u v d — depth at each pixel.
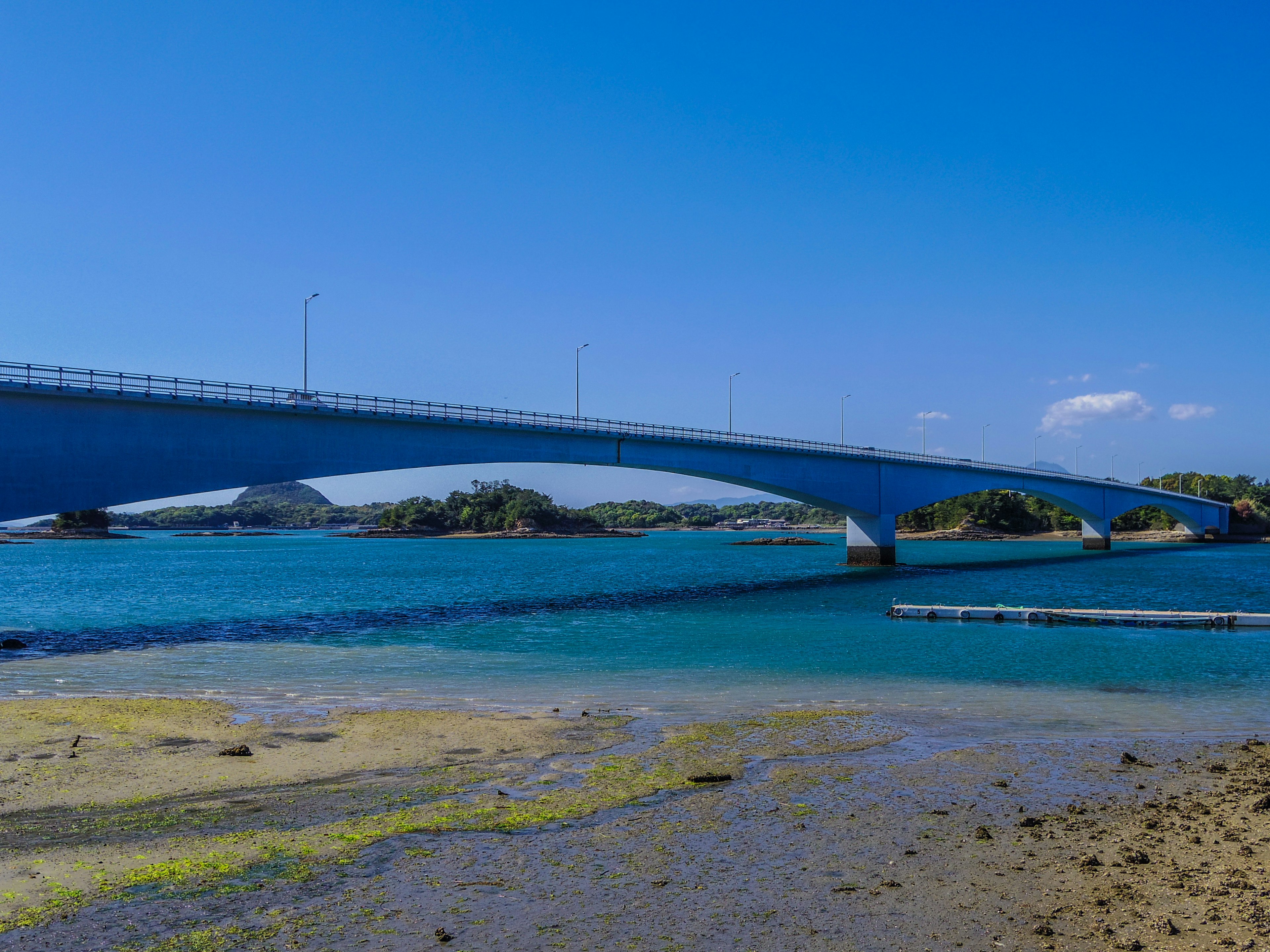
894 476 86.12
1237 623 38.06
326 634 36.00
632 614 43.97
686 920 8.96
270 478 41.72
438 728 18.06
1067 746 16.67
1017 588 60.31
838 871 10.26
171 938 8.58
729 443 68.25
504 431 53.25
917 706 20.84
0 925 8.87
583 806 12.80
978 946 8.33
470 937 8.59
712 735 17.50
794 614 43.75
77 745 16.62
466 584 67.19
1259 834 11.34
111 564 102.56
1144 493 144.62
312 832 11.62
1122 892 9.47
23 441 33.75
